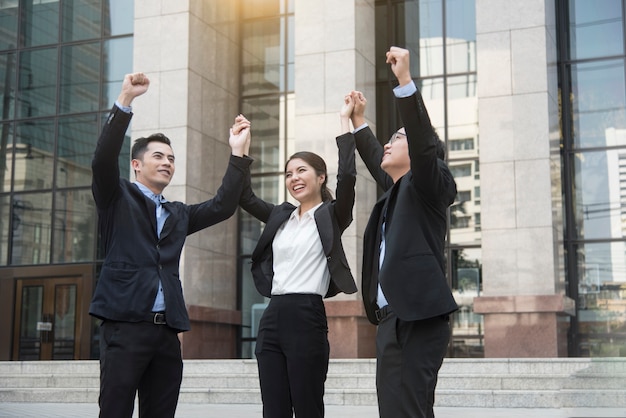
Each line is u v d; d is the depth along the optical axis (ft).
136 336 13.80
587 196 60.85
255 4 68.54
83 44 67.67
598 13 62.39
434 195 13.16
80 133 66.74
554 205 54.29
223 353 61.93
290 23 67.36
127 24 66.54
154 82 60.44
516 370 40.96
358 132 16.49
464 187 60.85
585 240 60.29
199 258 60.34
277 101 66.69
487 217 54.34
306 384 15.55
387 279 12.96
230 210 15.65
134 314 13.78
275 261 16.22
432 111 62.34
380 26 64.59
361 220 56.65
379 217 13.94
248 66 67.82
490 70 55.72
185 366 47.29
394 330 12.94
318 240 15.99
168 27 60.85
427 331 12.88
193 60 60.85
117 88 65.98
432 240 13.25
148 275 14.06
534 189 53.67
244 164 15.81
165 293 14.11
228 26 66.44
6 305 66.64
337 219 16.28
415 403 12.63
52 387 47.34
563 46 62.64
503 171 54.39
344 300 55.36
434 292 12.87
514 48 55.42
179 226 14.82
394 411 12.68
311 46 58.75
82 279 65.10
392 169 14.26
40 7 69.67
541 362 40.57
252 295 64.69
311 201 16.66
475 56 61.98
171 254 14.48
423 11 63.72
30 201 67.67
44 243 66.69
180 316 14.24
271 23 67.87
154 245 14.40
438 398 38.42
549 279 52.44
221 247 63.31
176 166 59.06
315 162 16.63
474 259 59.88
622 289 58.85
